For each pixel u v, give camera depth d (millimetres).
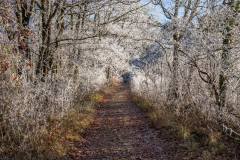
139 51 24094
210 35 12016
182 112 14656
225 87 11891
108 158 9883
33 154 8789
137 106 23031
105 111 20297
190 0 16891
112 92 39125
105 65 30500
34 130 9844
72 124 13086
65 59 17266
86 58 22875
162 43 17062
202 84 13844
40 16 13617
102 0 14297
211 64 12258
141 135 13062
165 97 18203
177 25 15031
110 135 13141
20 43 10758
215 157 9078
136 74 35562
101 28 15227
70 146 10656
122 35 15391
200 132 11555
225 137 10625
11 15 10258
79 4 13680
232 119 11023
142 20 17969
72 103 16266
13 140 9211
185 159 9352
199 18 14180
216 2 13398
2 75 10281
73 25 16297
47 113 12047
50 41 13820
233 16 12062
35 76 12242
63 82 15109
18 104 10047
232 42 11805
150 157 9969
